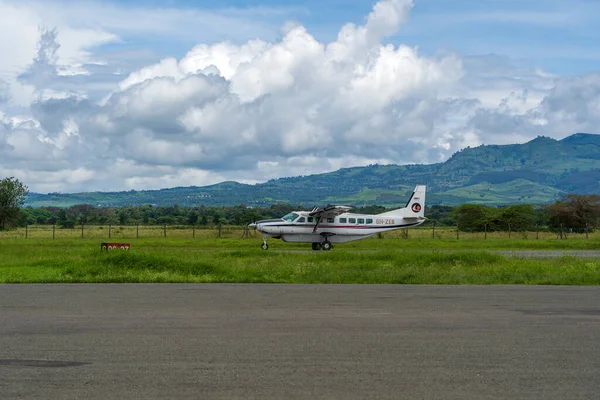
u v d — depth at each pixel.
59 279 18.70
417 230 86.94
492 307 13.03
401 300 14.11
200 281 18.78
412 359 8.20
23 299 14.06
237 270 20.88
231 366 7.78
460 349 8.81
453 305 13.30
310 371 7.57
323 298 14.45
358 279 19.11
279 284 17.98
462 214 84.25
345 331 10.12
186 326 10.52
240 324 10.73
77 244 39.72
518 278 19.33
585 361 8.16
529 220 82.12
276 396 6.61
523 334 9.97
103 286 17.16
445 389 6.89
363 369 7.67
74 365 7.81
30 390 6.78
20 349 8.70
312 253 30.31
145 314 11.84
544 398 6.62
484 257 25.28
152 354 8.41
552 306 13.23
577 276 19.58
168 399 6.51
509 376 7.42
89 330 10.13
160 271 20.38
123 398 6.53
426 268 22.61
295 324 10.77
